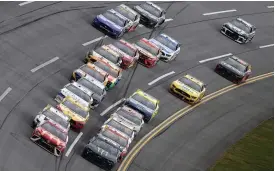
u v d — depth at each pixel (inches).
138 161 6028.5
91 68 6766.7
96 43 7573.8
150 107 6663.4
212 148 6732.3
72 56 7126.0
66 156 5580.7
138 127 6299.2
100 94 6501.0
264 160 6742.1
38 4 7765.8
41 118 5659.5
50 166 5344.5
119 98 6860.2
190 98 7332.7
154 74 7632.9
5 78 6245.1
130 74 7401.6
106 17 7864.2
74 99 6122.1
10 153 5255.9
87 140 5949.8
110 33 7800.2
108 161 5575.8
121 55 7303.2
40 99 6176.2
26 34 7076.8
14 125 5620.1
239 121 7465.6
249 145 6983.3
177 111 7155.5
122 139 5866.1
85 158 5634.8
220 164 6446.9
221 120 7347.4
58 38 7308.1
